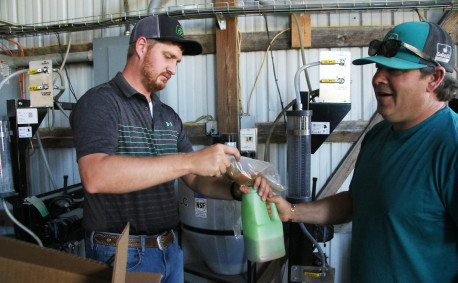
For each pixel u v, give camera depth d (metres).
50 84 1.83
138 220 1.22
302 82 2.24
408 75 0.86
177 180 2.17
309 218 1.26
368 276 0.97
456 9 1.94
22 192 1.76
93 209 1.21
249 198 1.14
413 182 0.87
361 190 1.05
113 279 0.53
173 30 1.16
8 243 0.60
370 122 2.17
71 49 2.46
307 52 2.23
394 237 0.90
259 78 2.28
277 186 1.18
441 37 0.87
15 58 2.44
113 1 2.38
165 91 2.32
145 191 1.23
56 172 2.54
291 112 1.51
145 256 1.23
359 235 1.02
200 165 0.94
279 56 2.25
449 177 0.81
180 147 1.50
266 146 2.13
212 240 1.84
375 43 0.97
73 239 1.87
